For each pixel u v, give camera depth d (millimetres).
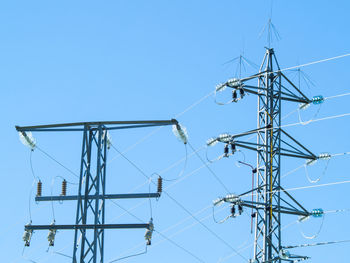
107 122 31562
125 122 31344
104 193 31422
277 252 36281
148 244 29641
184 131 31172
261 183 38156
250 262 36125
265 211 36938
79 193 31141
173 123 30969
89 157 31703
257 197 37875
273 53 40375
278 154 38250
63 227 30484
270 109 39094
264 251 36125
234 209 36969
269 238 36562
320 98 38062
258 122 39250
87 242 30406
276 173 38062
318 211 35969
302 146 38562
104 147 31953
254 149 38625
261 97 39688
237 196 36406
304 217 36844
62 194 31625
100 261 30672
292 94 39656
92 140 32000
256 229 37031
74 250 30188
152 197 30938
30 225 30719
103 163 31797
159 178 31047
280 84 39406
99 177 31016
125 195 31219
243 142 38094
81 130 31922
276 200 37500
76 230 30469
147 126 31500
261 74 39906
